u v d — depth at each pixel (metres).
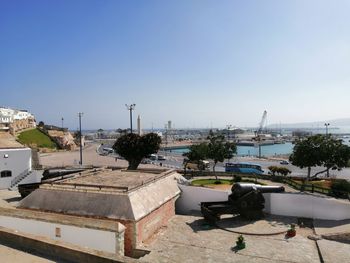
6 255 11.04
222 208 23.56
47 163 61.91
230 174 41.28
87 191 21.22
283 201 25.53
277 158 84.25
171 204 25.14
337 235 20.28
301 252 18.20
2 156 36.78
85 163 64.19
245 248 18.81
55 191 22.02
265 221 23.88
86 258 10.41
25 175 38.03
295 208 25.22
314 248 18.83
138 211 19.59
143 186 22.39
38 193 22.28
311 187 29.67
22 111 153.00
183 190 27.77
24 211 20.11
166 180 26.75
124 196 20.14
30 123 116.69
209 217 23.05
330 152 34.06
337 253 17.80
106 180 24.50
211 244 19.48
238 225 22.97
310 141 35.50
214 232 21.62
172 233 21.48
